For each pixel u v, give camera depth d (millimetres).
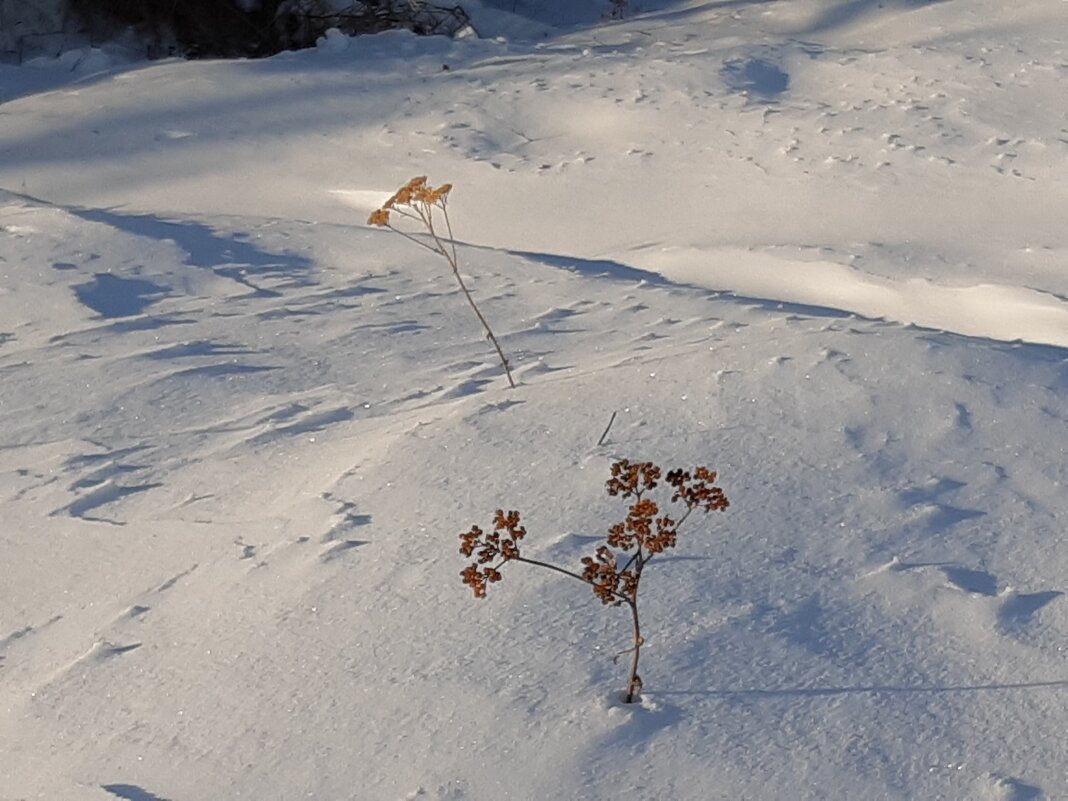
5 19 17375
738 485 3773
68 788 2834
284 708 2992
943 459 3922
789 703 2877
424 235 8242
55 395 5289
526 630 3156
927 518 3607
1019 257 7883
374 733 2871
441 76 12883
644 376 4535
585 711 2861
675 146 10562
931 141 10273
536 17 18766
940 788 2629
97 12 17594
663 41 15430
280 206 10031
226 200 10203
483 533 3604
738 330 5598
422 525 3689
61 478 4449
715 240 8625
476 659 3068
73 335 6172
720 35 15664
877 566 3391
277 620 3328
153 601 3553
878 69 12195
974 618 3164
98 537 3982
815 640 3094
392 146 11039
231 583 3549
